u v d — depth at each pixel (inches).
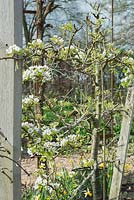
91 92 156.3
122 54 120.0
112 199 119.4
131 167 214.4
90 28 126.2
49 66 106.7
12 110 84.4
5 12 84.7
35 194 133.0
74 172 142.6
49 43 105.1
